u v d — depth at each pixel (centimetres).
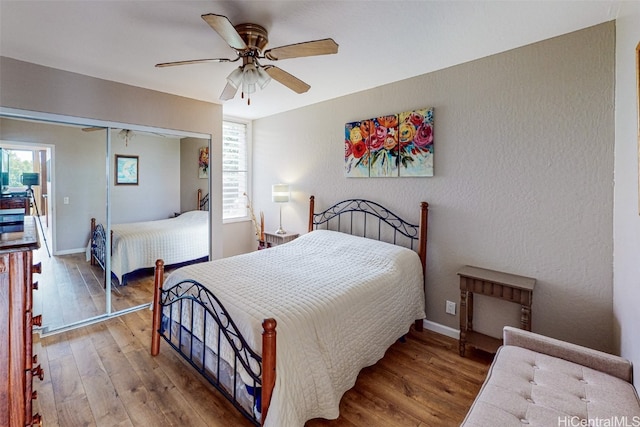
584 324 212
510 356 170
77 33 209
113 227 317
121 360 236
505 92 239
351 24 197
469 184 262
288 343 160
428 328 293
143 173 334
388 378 220
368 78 294
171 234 358
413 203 297
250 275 237
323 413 167
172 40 219
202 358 207
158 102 334
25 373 107
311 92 337
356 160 336
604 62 199
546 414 127
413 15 187
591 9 182
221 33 159
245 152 475
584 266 211
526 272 235
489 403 135
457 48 232
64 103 275
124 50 235
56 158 281
